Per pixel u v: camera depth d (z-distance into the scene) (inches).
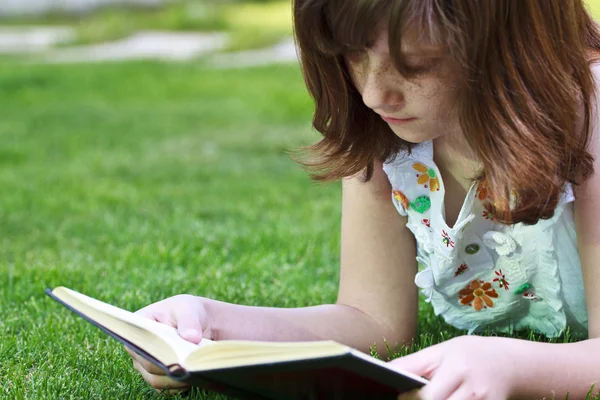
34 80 418.9
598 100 68.6
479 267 80.6
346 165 73.5
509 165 61.9
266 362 53.7
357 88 66.2
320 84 68.8
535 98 62.4
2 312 109.1
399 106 62.9
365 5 58.7
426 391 58.5
